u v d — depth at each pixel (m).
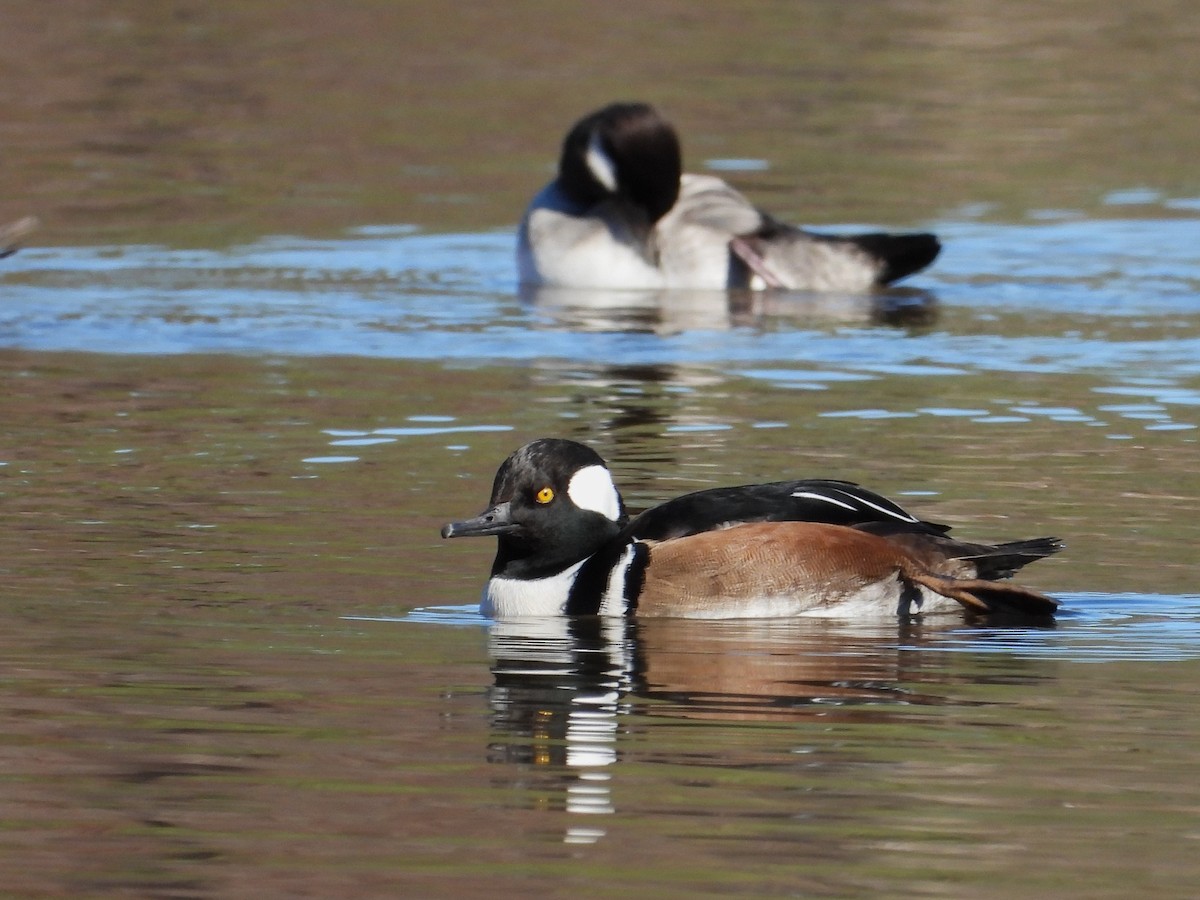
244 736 9.09
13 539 12.48
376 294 21.66
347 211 25.72
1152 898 7.45
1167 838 7.99
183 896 7.43
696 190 23.81
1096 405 16.55
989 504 13.35
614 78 32.22
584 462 11.59
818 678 10.04
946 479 14.02
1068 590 11.59
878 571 11.28
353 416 16.08
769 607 11.24
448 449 15.02
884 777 8.62
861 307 21.52
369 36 35.44
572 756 8.85
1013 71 33.34
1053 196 26.53
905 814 8.22
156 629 10.75
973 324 20.27
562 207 23.12
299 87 31.67
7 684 9.77
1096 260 23.44
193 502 13.47
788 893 7.46
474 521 11.43
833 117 30.31
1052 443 15.17
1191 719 9.40
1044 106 31.16
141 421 15.84
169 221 24.86
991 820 8.16
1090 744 9.05
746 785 8.52
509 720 9.34
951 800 8.38
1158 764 8.80
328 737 9.09
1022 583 11.66
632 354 18.78
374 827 8.07
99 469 14.34
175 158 27.83
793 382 17.50
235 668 10.09
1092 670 10.19
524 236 23.00
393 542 12.64
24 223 21.23
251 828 8.05
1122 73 33.28
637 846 7.88
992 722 9.34
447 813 8.21
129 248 23.47
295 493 13.76
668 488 13.70
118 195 25.95
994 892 7.48
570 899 7.39
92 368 17.83
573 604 11.30
